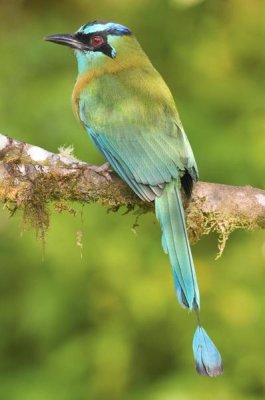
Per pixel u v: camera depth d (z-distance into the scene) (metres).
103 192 9.77
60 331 13.77
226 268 13.76
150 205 9.88
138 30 14.94
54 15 15.00
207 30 14.89
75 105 10.65
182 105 14.19
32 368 13.87
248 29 14.87
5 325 13.95
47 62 14.30
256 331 13.53
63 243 13.34
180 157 9.77
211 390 13.19
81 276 13.59
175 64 14.82
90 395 13.52
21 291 13.80
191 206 9.79
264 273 13.76
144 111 10.12
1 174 9.62
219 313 13.55
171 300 13.51
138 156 9.92
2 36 14.80
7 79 14.09
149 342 13.76
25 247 13.44
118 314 13.70
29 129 13.44
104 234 13.63
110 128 10.14
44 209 9.69
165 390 13.20
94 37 10.77
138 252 13.68
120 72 10.56
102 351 13.56
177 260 9.45
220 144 13.73
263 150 13.59
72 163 9.77
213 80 14.59
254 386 13.54
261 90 14.55
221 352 13.49
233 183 13.67
